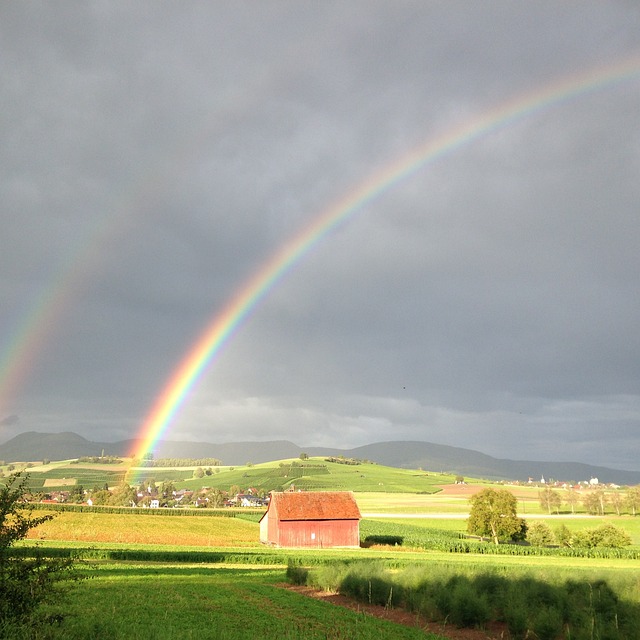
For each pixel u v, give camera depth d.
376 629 28.61
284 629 27.70
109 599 33.91
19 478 21.55
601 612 30.14
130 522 118.00
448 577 36.94
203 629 26.39
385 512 187.12
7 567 20.11
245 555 67.25
